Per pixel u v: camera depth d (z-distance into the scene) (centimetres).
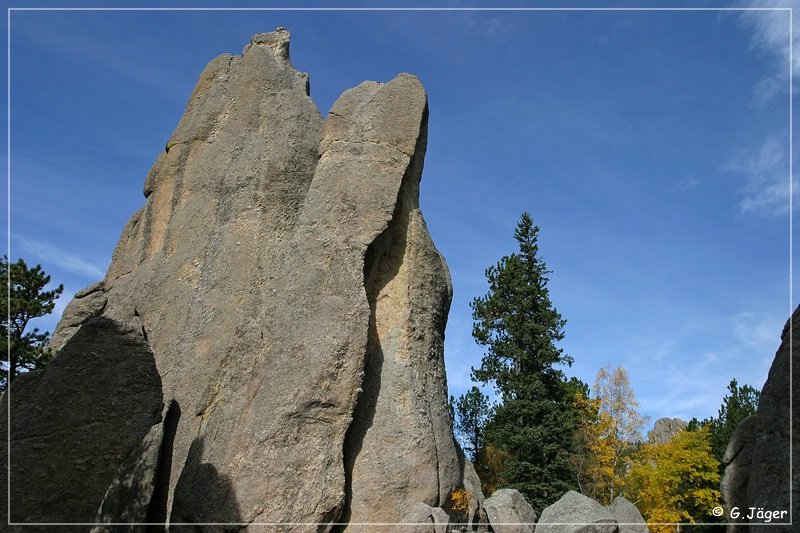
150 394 2308
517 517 2655
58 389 2252
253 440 2392
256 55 3466
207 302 2848
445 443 2689
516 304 5431
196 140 3378
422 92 3077
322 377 2472
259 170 3069
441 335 2956
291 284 2689
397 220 2923
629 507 2652
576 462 4694
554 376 5250
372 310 2786
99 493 2170
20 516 2106
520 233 5772
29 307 3769
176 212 3244
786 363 1930
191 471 2405
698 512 3806
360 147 2948
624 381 4953
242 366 2630
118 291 3262
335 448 2431
